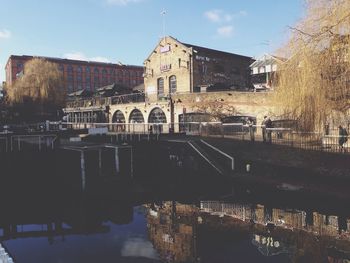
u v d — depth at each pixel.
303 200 13.59
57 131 21.03
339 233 10.56
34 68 45.69
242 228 11.36
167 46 37.31
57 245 10.62
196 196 15.85
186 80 35.28
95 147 17.34
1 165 16.66
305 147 15.42
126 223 12.65
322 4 13.20
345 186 13.62
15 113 44.62
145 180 18.72
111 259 9.39
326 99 13.20
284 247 9.71
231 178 16.56
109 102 41.66
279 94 15.27
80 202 15.81
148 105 34.97
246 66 40.88
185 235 10.98
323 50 13.05
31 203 15.88
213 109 28.84
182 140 20.38
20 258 9.63
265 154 17.16
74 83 87.31
